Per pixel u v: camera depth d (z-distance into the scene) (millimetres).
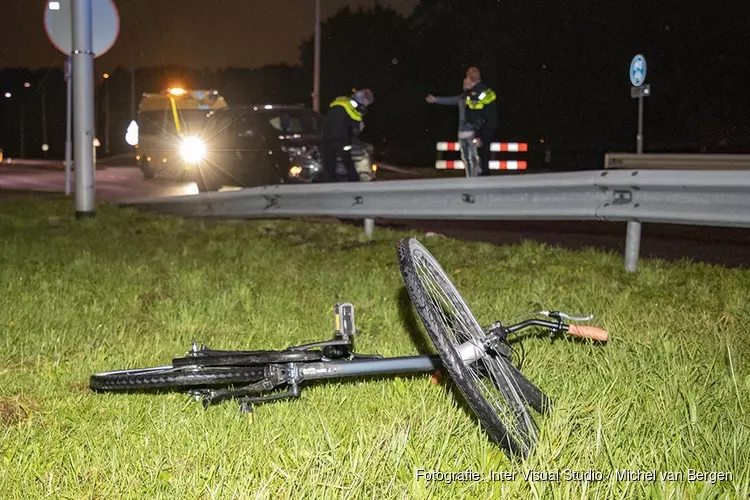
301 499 3688
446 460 4027
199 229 12750
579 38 33844
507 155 31453
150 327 6691
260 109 18922
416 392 4910
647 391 4934
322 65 53781
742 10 30250
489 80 36438
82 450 4195
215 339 6297
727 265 10180
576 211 9172
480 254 9977
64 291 7762
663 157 18344
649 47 32031
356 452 3986
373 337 6363
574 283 8125
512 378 4465
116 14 13727
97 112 87938
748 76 30406
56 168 37188
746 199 8023
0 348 5965
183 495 3744
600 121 33594
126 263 9320
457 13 41438
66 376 5402
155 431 4430
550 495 3760
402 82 46438
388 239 11367
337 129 16297
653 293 7695
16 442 4277
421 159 40219
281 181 17641
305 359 4582
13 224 13445
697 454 4121
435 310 4117
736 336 6309
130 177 28953
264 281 8414
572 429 4367
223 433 4340
